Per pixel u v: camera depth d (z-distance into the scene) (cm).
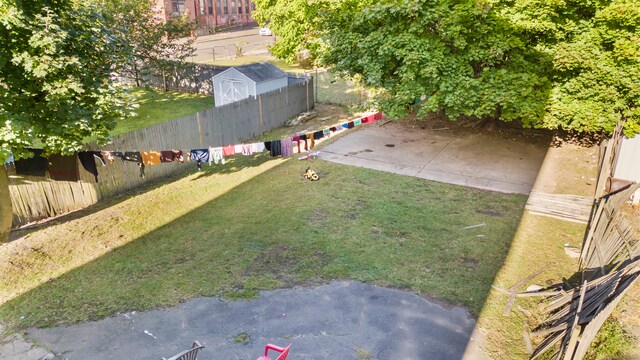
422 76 1265
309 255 839
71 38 830
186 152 984
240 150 1021
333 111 1944
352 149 1443
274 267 805
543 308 687
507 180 1183
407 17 1305
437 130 1636
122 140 1118
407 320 668
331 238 896
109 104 905
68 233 935
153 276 785
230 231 934
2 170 874
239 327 661
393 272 784
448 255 834
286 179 1207
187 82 2362
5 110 775
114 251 869
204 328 659
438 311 686
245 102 1540
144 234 932
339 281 762
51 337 645
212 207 1051
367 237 899
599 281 597
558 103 1239
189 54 2438
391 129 1656
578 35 1221
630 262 580
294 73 2473
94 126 903
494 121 1661
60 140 859
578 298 625
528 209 1012
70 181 1017
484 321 663
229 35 4781
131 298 727
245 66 1900
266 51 3669
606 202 809
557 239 887
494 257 826
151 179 1208
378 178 1202
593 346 601
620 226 663
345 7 1571
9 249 873
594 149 1403
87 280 778
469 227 935
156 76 2430
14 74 810
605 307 506
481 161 1323
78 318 683
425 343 623
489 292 727
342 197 1087
